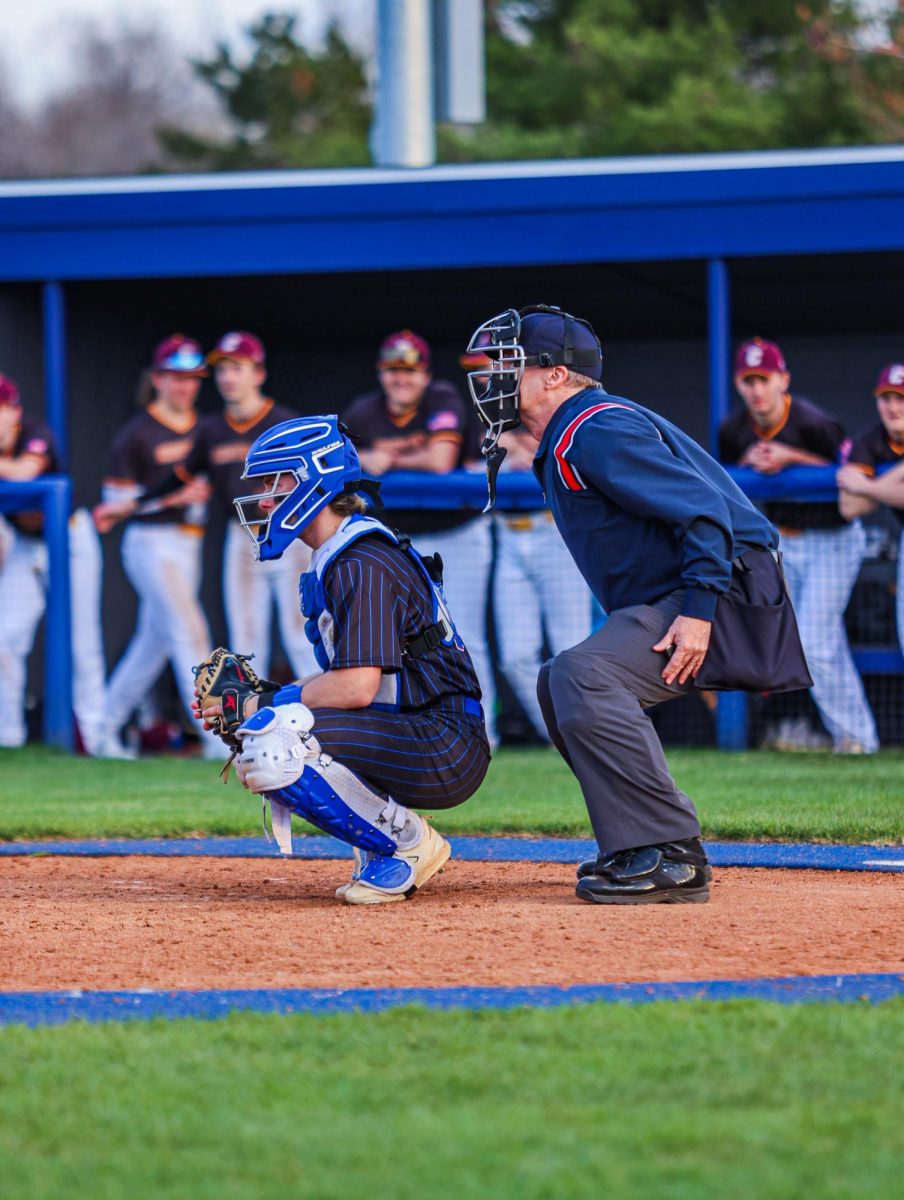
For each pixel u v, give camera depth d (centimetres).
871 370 4656
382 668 1457
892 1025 987
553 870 1781
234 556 3388
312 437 1462
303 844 2056
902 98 8681
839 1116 810
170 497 3328
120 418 4066
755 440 3192
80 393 3850
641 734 1451
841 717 3188
